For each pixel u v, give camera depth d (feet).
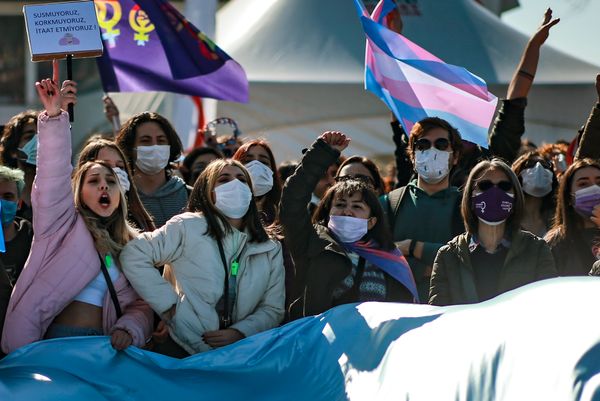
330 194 27.25
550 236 29.32
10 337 24.27
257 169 30.73
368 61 33.42
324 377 23.70
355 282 26.45
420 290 28.50
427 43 52.90
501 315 21.65
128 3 39.37
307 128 54.80
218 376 24.13
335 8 56.03
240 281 25.40
